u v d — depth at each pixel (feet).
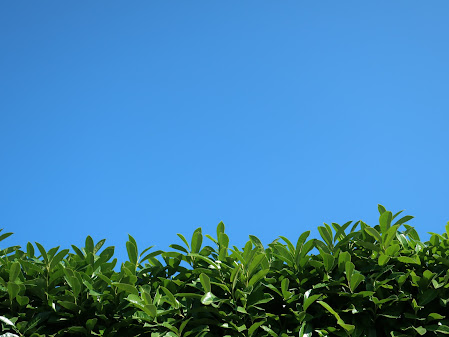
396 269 11.27
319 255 11.62
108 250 12.18
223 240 11.85
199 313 10.74
